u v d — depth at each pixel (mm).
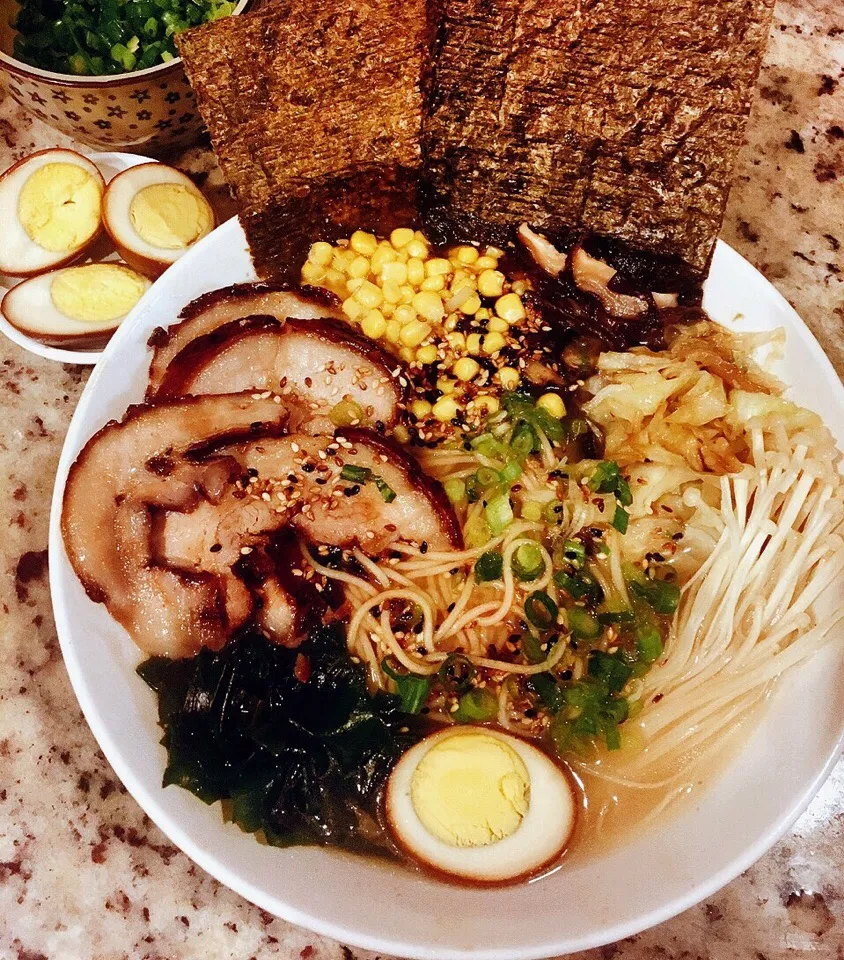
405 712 289
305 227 322
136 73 309
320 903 256
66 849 294
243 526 300
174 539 297
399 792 280
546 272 330
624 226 311
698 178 293
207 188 356
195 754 278
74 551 286
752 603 303
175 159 359
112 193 327
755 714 295
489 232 331
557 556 307
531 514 307
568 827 280
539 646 294
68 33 330
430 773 279
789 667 295
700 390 306
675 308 323
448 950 246
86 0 336
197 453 301
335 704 289
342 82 286
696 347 314
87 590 284
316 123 294
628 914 252
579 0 268
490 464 315
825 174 354
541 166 304
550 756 289
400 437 322
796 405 306
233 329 314
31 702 305
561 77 283
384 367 319
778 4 375
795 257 344
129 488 296
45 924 288
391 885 271
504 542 307
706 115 281
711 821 278
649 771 293
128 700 279
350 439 305
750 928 291
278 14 274
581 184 305
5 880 291
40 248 332
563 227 319
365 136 299
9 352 340
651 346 326
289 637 291
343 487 304
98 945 287
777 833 258
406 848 276
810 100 363
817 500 302
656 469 306
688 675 300
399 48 281
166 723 284
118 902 291
